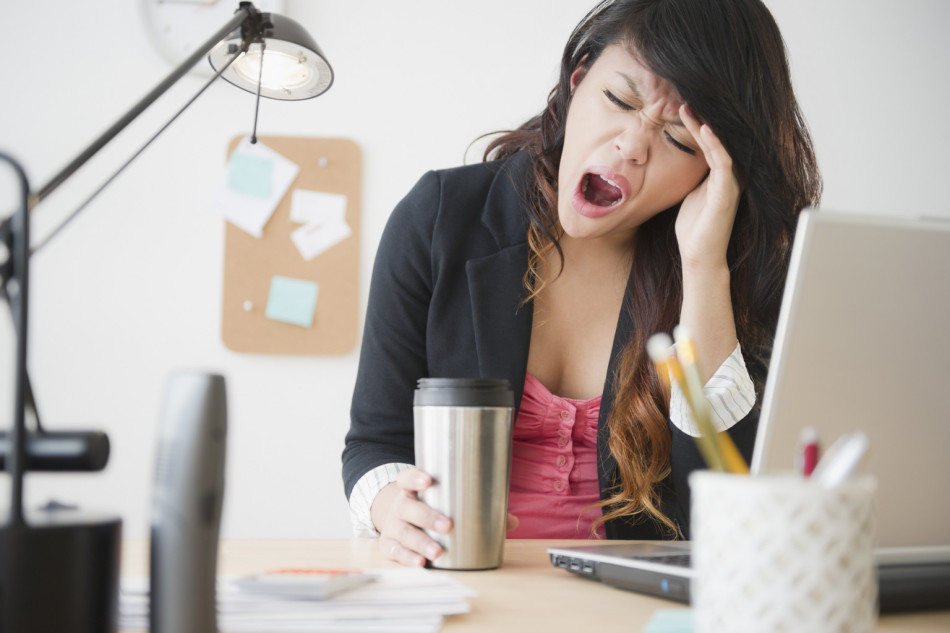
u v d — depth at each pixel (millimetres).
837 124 2816
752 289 1274
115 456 2469
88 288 2494
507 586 735
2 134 2480
